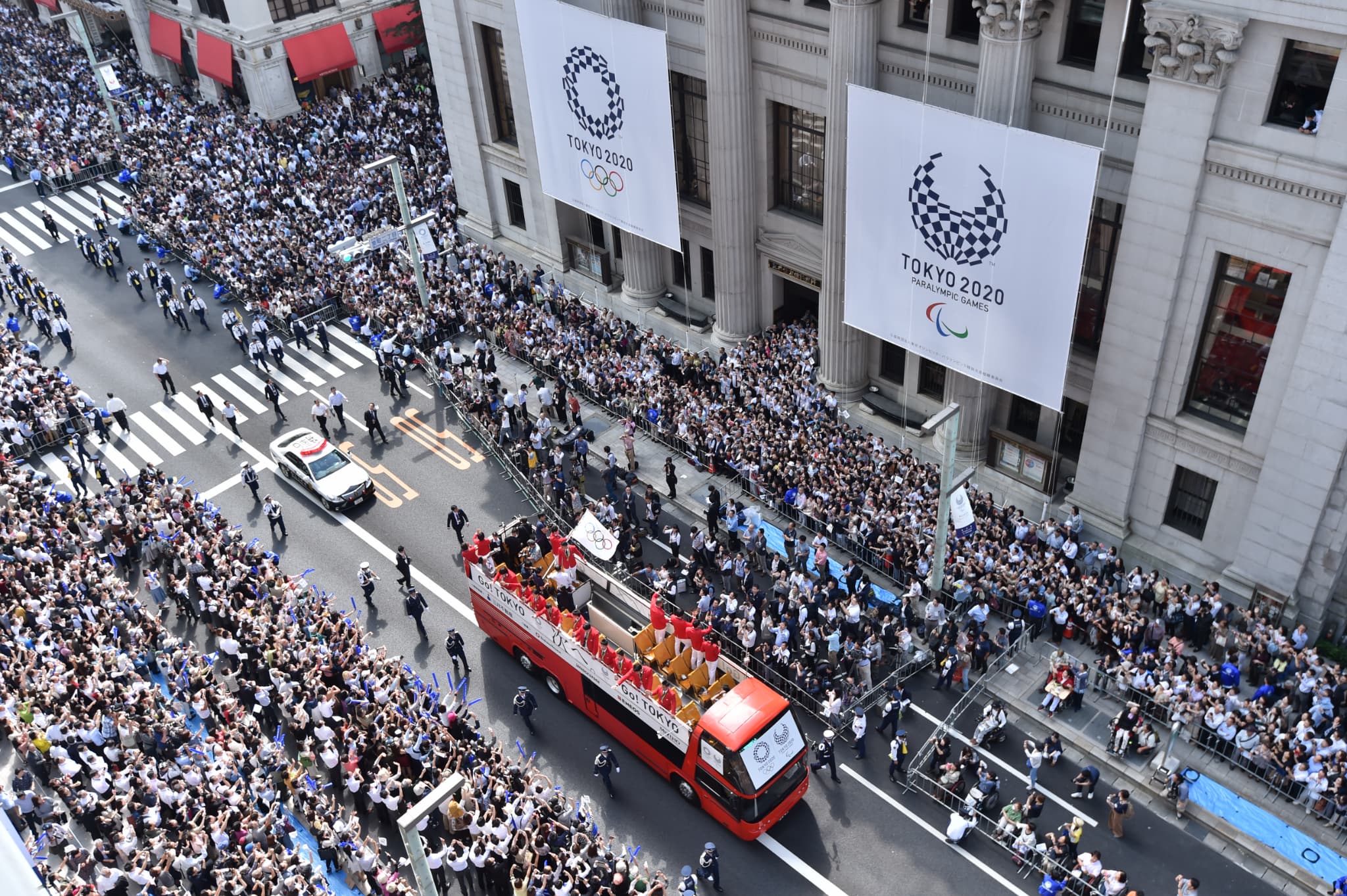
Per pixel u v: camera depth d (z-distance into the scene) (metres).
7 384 46.22
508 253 53.53
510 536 34.59
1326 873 26.34
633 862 27.83
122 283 56.56
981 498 35.12
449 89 51.12
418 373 48.06
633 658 31.17
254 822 27.42
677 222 41.47
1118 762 29.22
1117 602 31.19
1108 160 29.94
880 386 40.34
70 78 76.06
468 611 36.25
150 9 73.38
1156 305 29.70
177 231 56.56
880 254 34.69
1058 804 28.56
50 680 31.67
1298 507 29.05
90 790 29.92
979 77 31.09
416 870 20.16
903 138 31.92
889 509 34.72
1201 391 30.75
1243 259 28.02
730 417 39.84
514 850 26.83
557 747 31.36
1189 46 25.89
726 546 37.31
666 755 29.25
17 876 17.97
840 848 28.06
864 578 33.44
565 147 44.22
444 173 59.16
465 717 31.23
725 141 39.12
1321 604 30.23
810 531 36.97
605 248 49.44
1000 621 33.66
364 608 36.50
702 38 39.31
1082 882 25.34
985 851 27.72
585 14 39.41
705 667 30.11
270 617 33.56
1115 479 33.12
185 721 31.45
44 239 60.88
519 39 45.31
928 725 31.00
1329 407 27.30
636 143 40.84
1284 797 27.91
